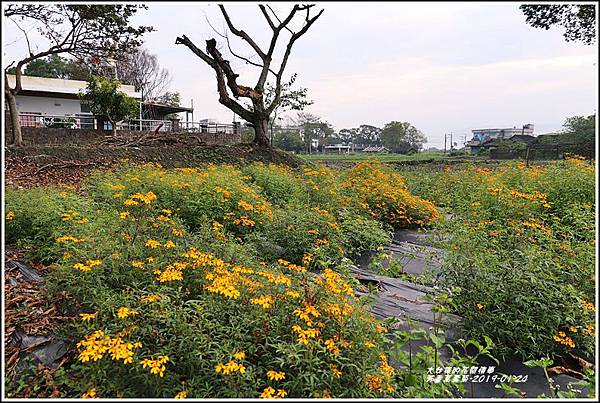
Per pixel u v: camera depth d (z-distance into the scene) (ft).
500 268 12.12
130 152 36.60
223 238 14.47
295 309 8.93
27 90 79.30
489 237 17.67
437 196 34.91
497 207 21.66
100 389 7.64
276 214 19.74
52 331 9.48
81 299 10.02
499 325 11.17
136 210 16.24
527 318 10.85
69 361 8.87
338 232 18.97
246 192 20.71
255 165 32.27
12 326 9.37
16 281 11.51
